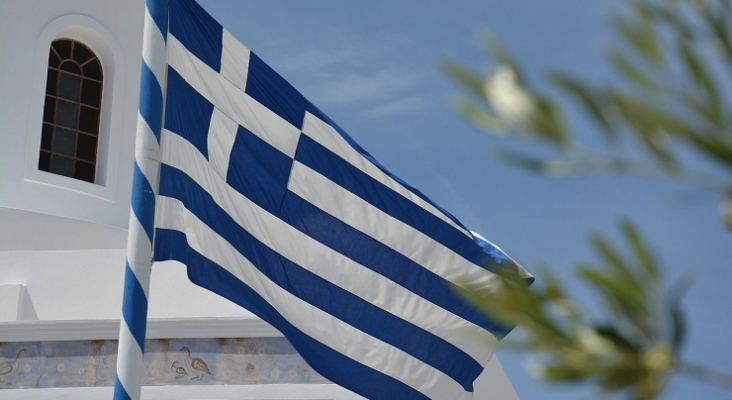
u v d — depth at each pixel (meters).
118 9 29.09
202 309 21.97
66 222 26.83
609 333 2.37
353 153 13.68
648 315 2.35
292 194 13.48
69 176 27.69
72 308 22.64
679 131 2.32
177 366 18.75
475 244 13.65
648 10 2.38
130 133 28.39
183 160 13.21
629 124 2.32
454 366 13.56
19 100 27.41
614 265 2.37
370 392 13.43
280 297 13.29
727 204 2.36
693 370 2.34
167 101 13.31
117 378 12.12
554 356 2.39
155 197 12.72
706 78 2.33
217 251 13.06
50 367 18.89
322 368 13.35
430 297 13.56
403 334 13.53
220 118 13.43
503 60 2.40
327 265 13.48
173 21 13.48
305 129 13.60
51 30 28.12
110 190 27.61
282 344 18.88
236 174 13.37
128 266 12.41
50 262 22.89
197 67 13.48
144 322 12.30
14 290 22.44
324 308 13.41
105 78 28.70
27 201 26.66
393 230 13.62
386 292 13.55
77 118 28.16
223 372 18.75
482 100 2.41
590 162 2.40
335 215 13.53
